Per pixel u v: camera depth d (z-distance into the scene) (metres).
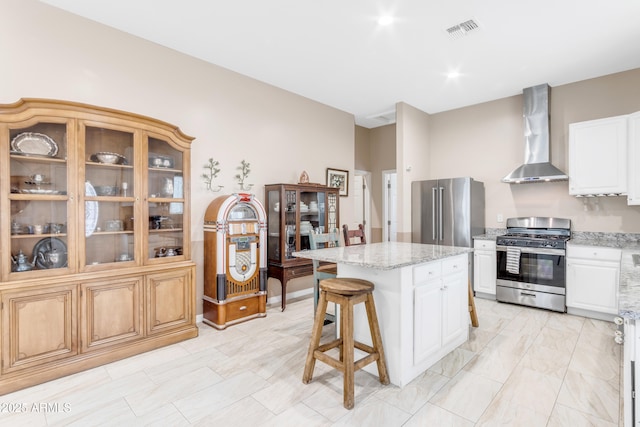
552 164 4.27
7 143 2.25
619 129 3.56
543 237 4.06
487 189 4.89
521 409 1.99
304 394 2.16
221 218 3.36
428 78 4.07
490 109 4.87
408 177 5.01
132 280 2.75
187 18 2.83
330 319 3.25
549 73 3.90
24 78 2.54
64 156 2.49
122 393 2.18
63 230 2.49
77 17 2.78
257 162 4.13
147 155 2.90
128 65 3.07
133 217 2.82
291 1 2.59
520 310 3.91
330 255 2.54
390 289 2.28
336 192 4.73
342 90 4.49
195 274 3.19
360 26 2.94
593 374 2.39
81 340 2.48
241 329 3.34
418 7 2.66
